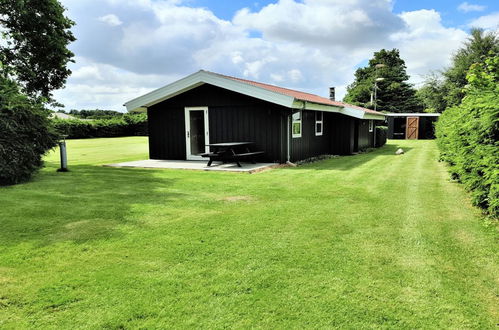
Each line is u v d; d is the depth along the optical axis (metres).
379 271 2.95
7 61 11.18
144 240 3.73
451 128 6.38
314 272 2.94
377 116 18.27
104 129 36.91
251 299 2.51
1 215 4.68
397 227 4.18
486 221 4.34
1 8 10.38
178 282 2.78
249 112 11.06
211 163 10.73
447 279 2.80
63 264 3.12
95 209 5.04
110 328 2.19
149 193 6.25
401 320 2.25
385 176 8.38
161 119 12.45
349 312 2.34
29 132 7.69
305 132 12.60
